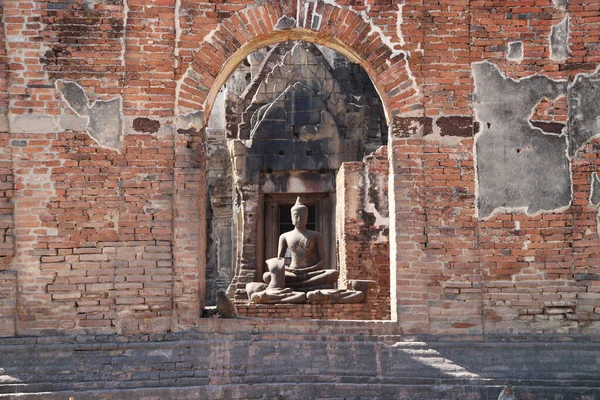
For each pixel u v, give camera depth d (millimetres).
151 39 10109
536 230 10109
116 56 10062
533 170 10203
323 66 18859
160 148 10000
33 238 9758
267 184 18219
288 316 13102
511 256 10055
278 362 9641
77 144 9922
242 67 21969
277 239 18531
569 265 10039
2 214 9742
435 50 10312
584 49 10352
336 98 18453
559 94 10328
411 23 10328
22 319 9641
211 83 10164
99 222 9844
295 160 18078
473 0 10398
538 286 10008
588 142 10258
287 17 10281
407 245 10023
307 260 14305
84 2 10086
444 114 10250
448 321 9922
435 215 10086
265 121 18219
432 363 9648
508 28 10391
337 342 9797
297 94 18344
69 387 9266
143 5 10133
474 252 10047
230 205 20688
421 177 10148
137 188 9930
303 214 14562
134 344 9609
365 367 9633
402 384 9492
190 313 9812
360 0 10352
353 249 15727
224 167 20828
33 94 9938
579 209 10133
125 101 10023
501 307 9969
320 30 10312
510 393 8375
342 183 16078
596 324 9922
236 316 10266
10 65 9938
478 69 10336
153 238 9867
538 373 9586
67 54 10016
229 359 9625
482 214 10117
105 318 9711
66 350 9516
